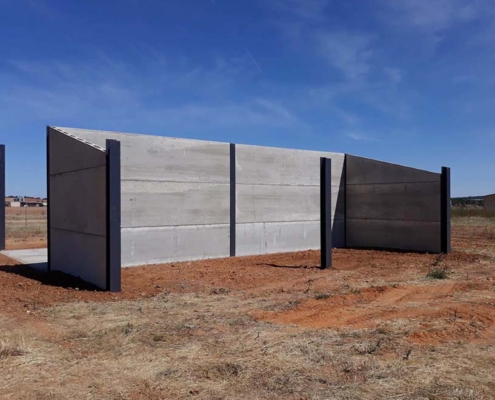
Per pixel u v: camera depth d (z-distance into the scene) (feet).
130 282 36.70
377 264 47.85
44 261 50.03
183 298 30.89
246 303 29.43
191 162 50.03
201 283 36.55
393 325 24.26
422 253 56.24
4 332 22.90
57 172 41.37
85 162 36.09
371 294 32.12
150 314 26.43
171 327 23.67
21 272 41.93
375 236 63.10
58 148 41.04
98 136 44.16
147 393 15.97
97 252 34.40
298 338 21.95
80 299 30.27
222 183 52.70
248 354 19.72
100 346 20.88
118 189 32.83
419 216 58.18
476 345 21.02
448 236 55.62
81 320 25.11
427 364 18.58
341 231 65.62
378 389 16.19
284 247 59.11
